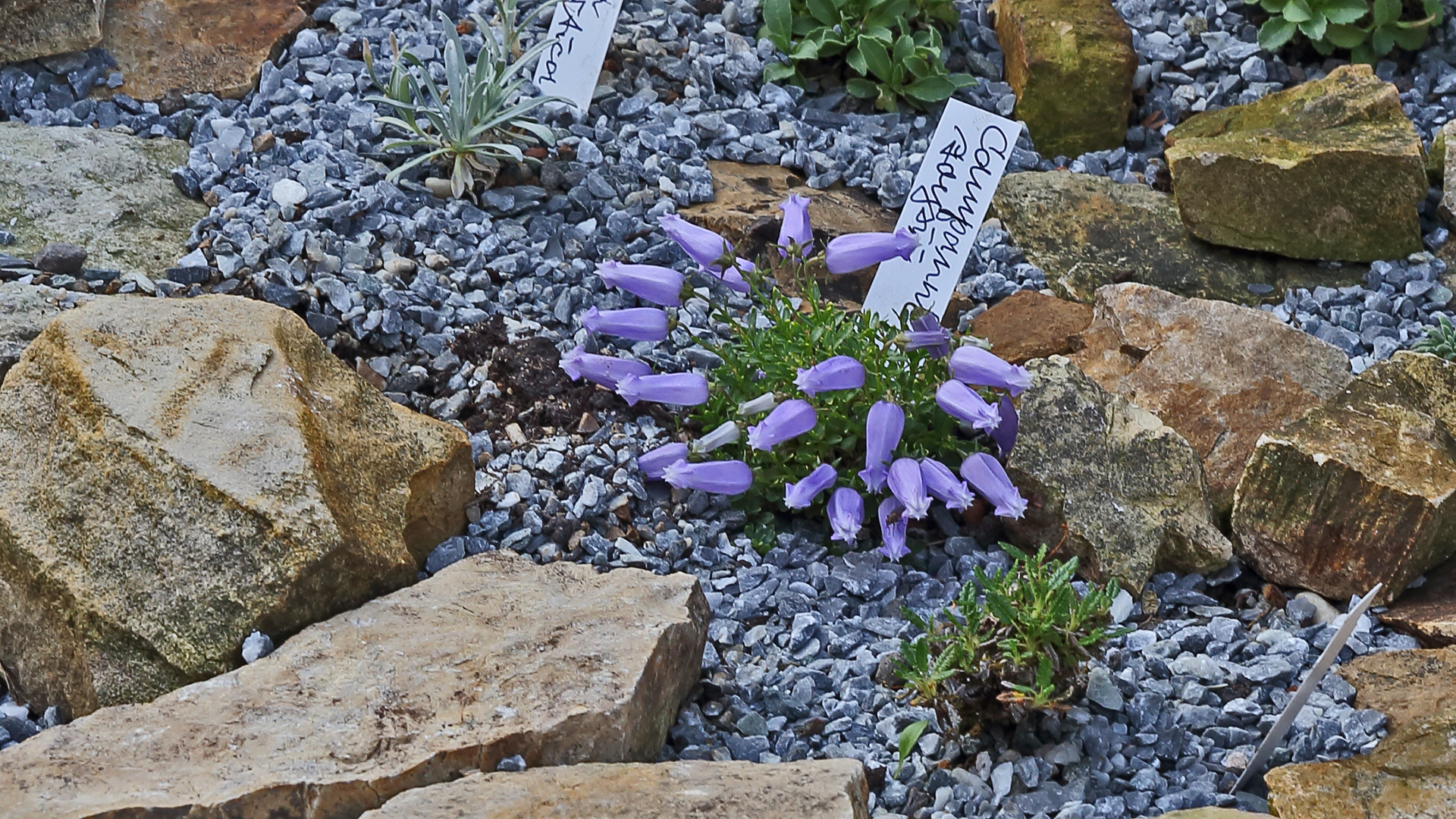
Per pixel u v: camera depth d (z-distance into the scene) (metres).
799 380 0.84
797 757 0.81
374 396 0.85
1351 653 0.84
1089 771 0.81
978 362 0.85
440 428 0.85
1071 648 0.80
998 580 0.81
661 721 0.81
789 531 0.88
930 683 0.81
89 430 0.81
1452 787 0.80
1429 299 0.95
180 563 0.80
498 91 0.95
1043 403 0.87
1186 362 0.90
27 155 0.93
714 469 0.86
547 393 0.90
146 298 0.84
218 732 0.78
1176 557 0.86
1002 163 0.90
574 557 0.86
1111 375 0.90
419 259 0.92
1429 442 0.86
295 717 0.78
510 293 0.92
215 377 0.82
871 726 0.82
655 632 0.81
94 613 0.80
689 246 0.88
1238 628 0.84
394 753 0.78
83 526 0.81
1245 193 0.95
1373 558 0.85
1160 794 0.81
